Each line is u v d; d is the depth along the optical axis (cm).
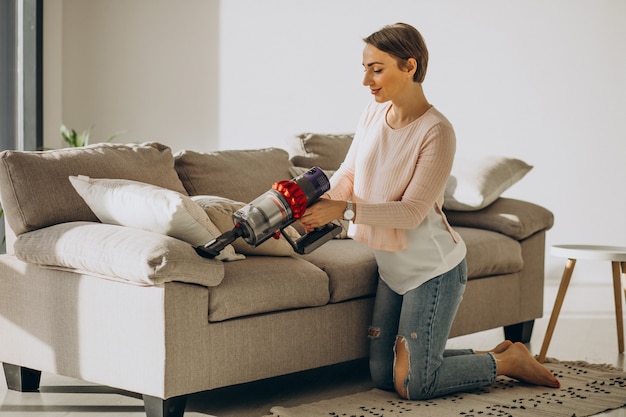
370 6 613
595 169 592
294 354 303
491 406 298
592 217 595
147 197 273
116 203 282
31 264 296
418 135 286
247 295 283
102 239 272
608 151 590
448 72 606
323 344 314
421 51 285
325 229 270
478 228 419
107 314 274
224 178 360
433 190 282
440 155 282
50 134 634
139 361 266
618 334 396
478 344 411
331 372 356
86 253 272
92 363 280
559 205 598
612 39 585
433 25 606
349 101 621
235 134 638
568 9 589
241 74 634
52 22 633
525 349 327
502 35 597
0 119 566
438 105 609
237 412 293
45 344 294
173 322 262
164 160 334
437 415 287
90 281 278
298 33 623
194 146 644
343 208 271
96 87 656
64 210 300
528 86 596
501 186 423
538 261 420
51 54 633
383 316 315
